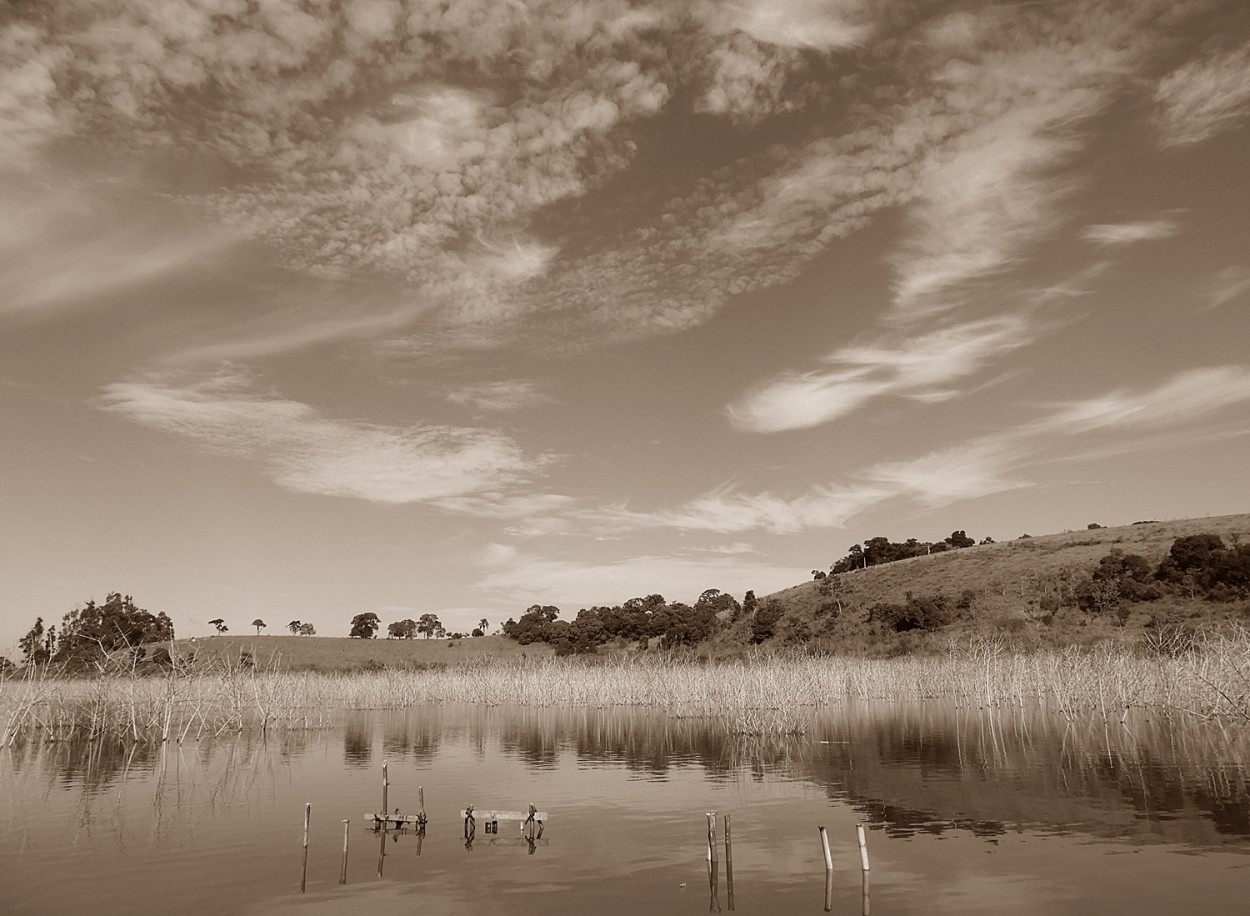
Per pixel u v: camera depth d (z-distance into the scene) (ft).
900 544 483.51
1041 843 61.46
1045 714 151.02
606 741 131.75
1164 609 255.09
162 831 70.03
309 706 184.03
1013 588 311.06
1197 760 94.63
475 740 135.33
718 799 82.17
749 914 47.32
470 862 59.67
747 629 364.99
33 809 79.51
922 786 85.46
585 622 428.56
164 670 144.97
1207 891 49.67
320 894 52.13
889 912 47.37
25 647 142.82
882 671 205.05
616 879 55.01
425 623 553.23
